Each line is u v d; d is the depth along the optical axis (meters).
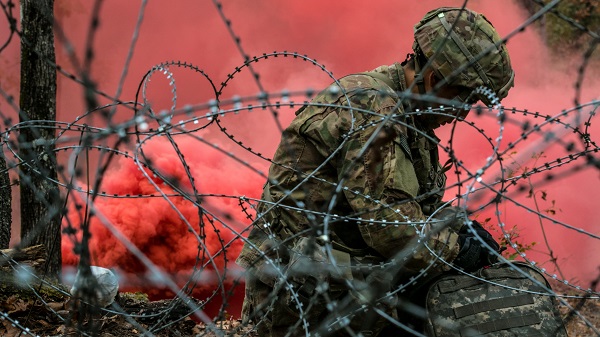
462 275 3.11
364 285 2.97
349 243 3.16
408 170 3.07
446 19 3.24
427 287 3.17
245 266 3.20
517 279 3.07
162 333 3.95
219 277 2.38
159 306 4.29
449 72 3.20
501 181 2.35
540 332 2.97
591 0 16.64
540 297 3.04
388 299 3.01
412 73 3.32
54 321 3.76
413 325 3.24
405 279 3.18
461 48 3.19
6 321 3.72
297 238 3.11
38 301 3.83
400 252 2.93
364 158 2.99
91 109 1.84
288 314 3.10
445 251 3.04
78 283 2.05
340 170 3.08
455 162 2.40
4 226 5.04
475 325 2.98
